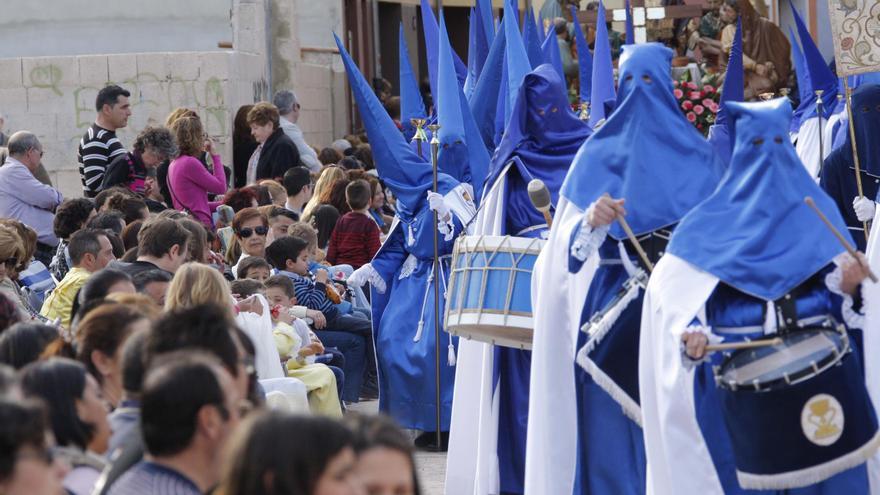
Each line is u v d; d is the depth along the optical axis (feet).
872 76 86.17
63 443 31.65
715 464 41.39
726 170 46.16
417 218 70.13
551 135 55.98
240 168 109.91
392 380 70.38
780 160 40.93
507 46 65.92
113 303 37.06
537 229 55.26
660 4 124.57
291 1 131.85
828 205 41.01
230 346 31.60
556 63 83.71
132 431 31.24
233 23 123.54
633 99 45.60
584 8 139.13
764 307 40.27
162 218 57.31
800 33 95.35
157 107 111.75
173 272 56.49
